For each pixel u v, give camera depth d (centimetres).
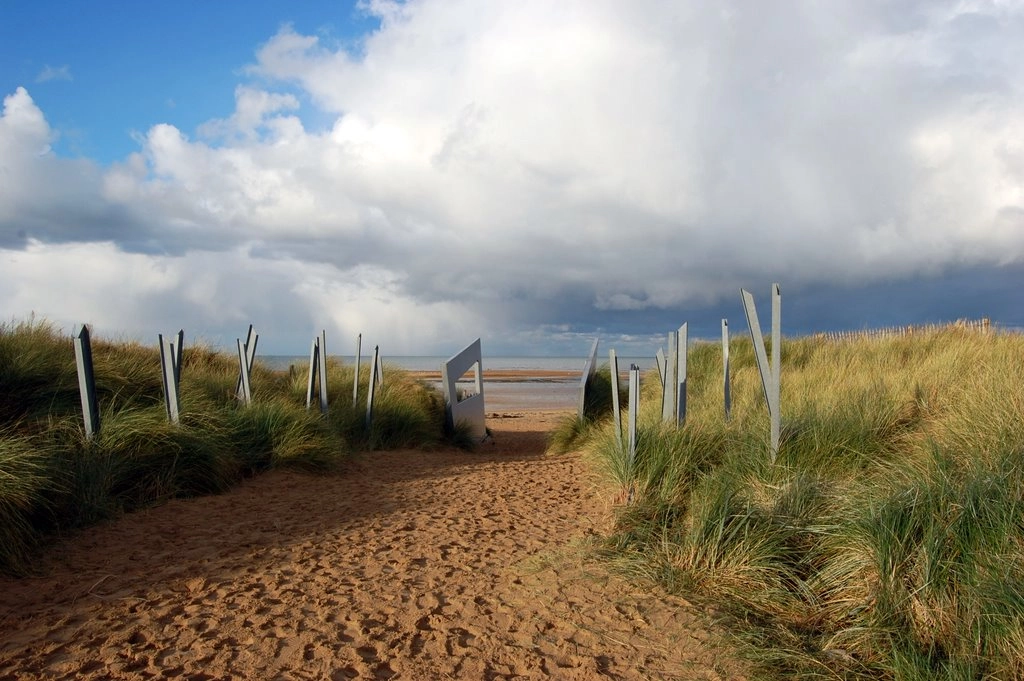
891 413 682
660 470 642
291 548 553
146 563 505
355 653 367
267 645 375
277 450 871
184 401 862
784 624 396
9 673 334
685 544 487
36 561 498
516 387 4369
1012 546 355
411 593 455
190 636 384
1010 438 482
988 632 321
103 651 362
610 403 1277
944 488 405
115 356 1060
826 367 1091
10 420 709
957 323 1388
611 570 489
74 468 616
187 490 719
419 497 759
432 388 1655
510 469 952
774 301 608
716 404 949
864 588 397
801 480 524
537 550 547
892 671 330
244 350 1009
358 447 1113
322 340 1127
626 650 377
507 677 346
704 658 367
